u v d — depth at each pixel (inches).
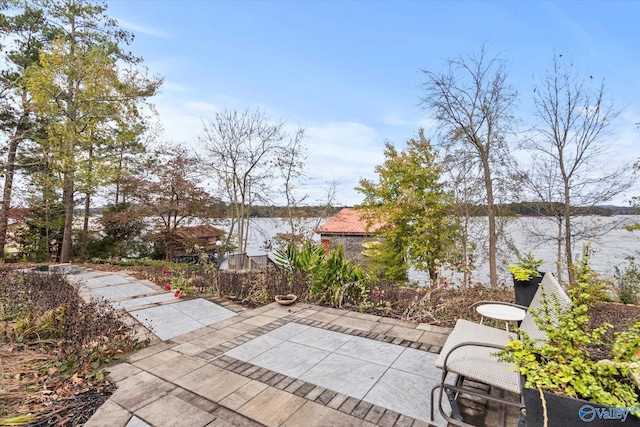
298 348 134.4
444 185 388.8
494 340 94.9
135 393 100.3
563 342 59.2
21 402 93.4
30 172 473.4
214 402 95.5
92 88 430.6
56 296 184.2
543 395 51.0
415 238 365.1
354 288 207.9
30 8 427.5
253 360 123.6
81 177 436.5
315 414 89.5
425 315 175.6
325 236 588.4
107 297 226.8
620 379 54.3
